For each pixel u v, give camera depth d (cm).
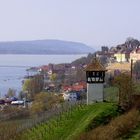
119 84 9944
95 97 10050
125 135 6731
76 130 8069
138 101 8962
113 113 8456
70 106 10294
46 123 9494
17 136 9656
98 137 6850
